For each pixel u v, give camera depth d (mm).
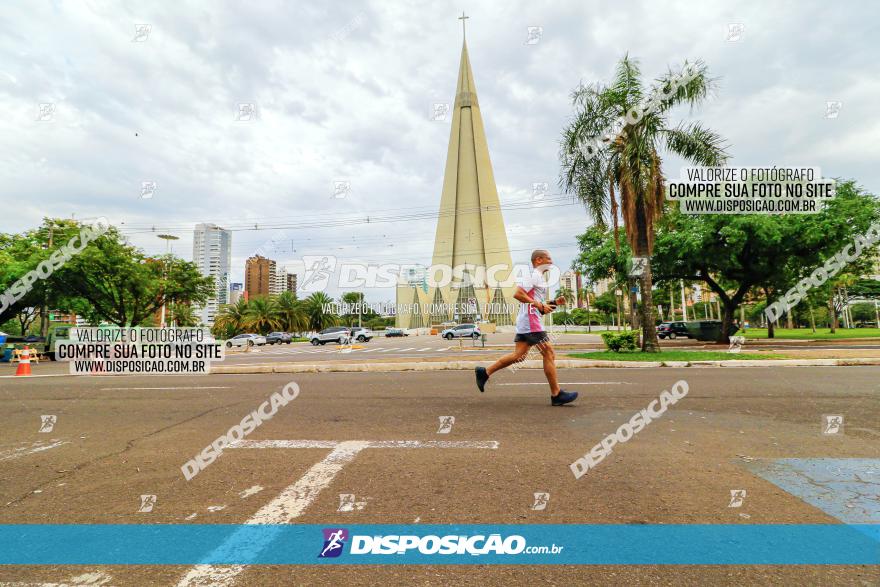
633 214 12930
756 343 21938
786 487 2789
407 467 3240
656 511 2480
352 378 8727
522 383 7316
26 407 6129
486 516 2451
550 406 5344
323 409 5449
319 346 39531
